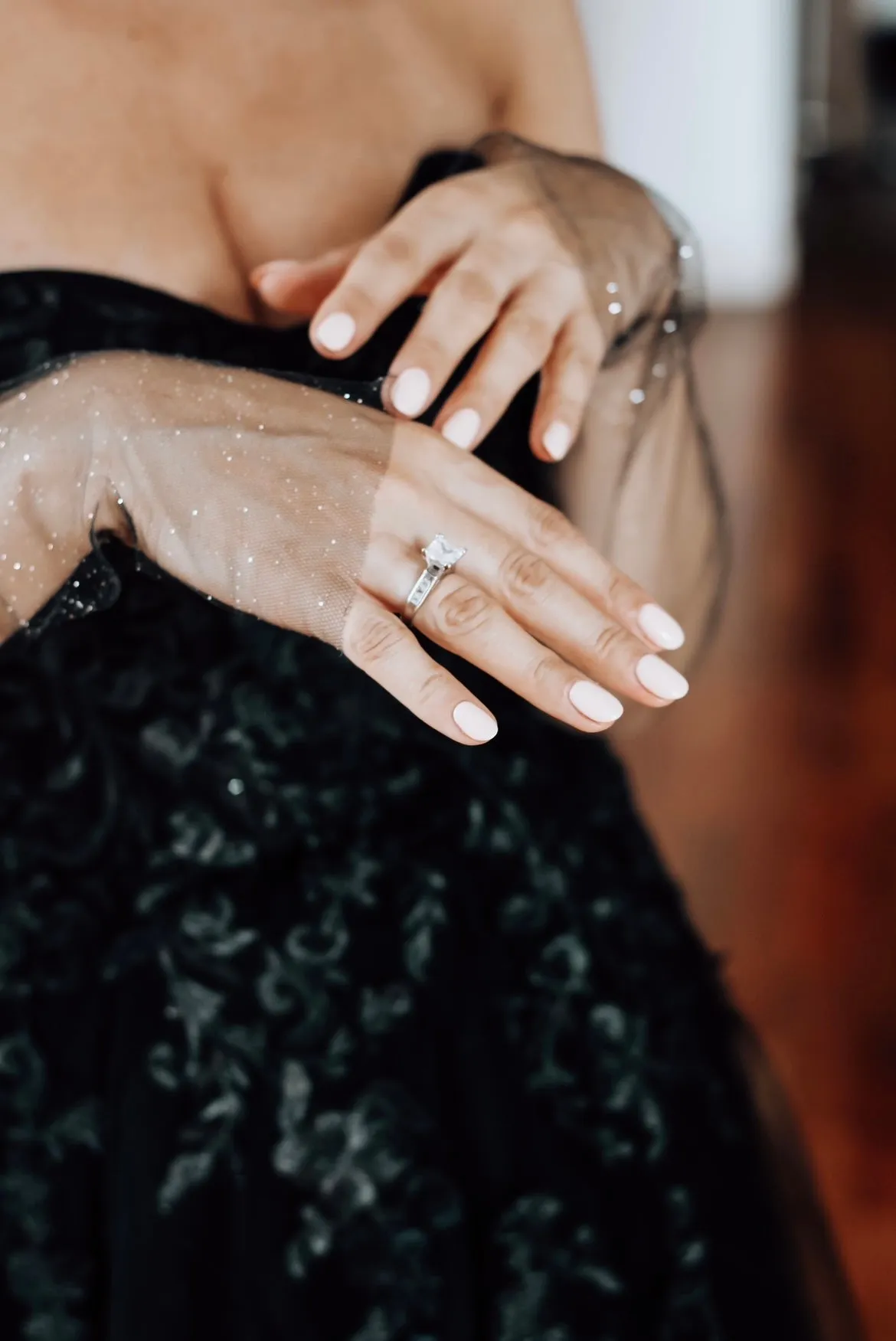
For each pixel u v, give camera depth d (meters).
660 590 0.76
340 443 0.61
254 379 0.62
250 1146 0.63
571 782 0.71
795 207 3.58
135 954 0.64
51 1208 0.63
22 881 0.64
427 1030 0.65
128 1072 0.63
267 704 0.65
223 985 0.64
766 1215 0.73
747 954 1.51
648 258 0.70
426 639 0.62
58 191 0.67
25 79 0.68
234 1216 0.63
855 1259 1.18
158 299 0.67
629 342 0.71
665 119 3.15
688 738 1.89
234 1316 0.62
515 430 0.70
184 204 0.69
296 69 0.72
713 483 0.76
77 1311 0.63
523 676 0.59
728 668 2.04
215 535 0.60
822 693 1.97
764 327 3.30
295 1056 0.64
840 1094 1.36
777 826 1.71
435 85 0.75
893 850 1.66
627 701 0.80
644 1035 0.69
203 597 0.61
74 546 0.61
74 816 0.64
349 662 0.65
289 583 0.60
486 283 0.65
